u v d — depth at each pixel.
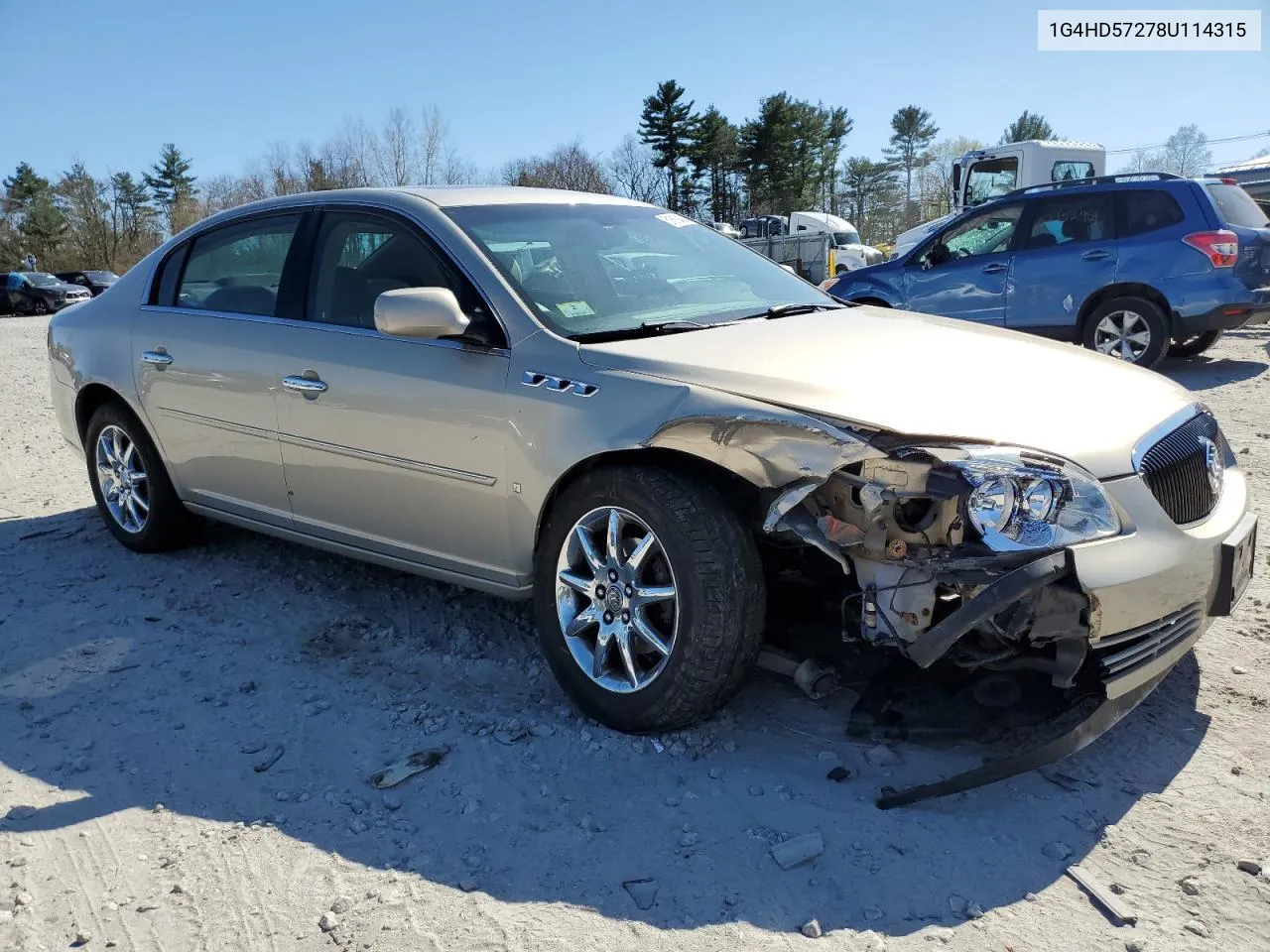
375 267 3.84
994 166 18.20
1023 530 2.64
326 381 3.77
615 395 3.06
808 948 2.22
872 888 2.42
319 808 2.84
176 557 4.94
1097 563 2.66
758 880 2.46
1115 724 3.04
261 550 4.98
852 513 2.82
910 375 3.04
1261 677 3.38
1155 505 2.83
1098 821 2.65
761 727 3.18
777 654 3.23
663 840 2.63
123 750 3.19
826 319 3.79
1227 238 8.72
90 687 3.62
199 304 4.48
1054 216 9.66
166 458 4.64
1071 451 2.76
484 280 3.49
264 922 2.38
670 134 59.62
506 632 3.98
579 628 3.20
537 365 3.25
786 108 59.09
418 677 3.65
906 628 2.76
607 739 3.13
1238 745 2.98
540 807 2.81
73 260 69.56
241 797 2.91
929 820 2.67
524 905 2.40
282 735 3.26
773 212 60.59
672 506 2.90
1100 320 9.41
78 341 4.99
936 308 10.41
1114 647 2.77
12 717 3.41
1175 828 2.61
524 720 3.28
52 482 6.58
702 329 3.47
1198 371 9.80
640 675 3.08
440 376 3.44
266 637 4.02
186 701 3.50
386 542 3.79
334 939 2.31
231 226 4.46
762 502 2.92
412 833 2.71
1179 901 2.34
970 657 2.88
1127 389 3.21
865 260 29.36
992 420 2.79
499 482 3.32
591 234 4.04
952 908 2.34
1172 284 8.97
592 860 2.57
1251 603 3.99
